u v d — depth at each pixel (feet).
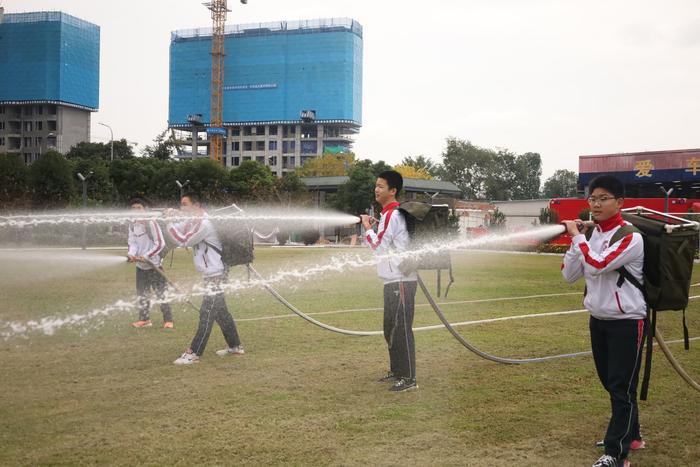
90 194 144.97
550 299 38.63
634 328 12.98
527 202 154.61
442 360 21.24
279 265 63.26
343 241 129.39
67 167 124.47
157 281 27.07
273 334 25.29
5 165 120.37
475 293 41.86
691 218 91.09
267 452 12.73
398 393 17.11
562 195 353.72
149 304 26.99
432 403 16.26
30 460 12.19
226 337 21.39
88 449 12.78
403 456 12.67
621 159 139.54
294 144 379.96
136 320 28.48
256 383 17.87
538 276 55.98
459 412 15.56
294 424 14.43
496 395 17.10
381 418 14.98
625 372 12.91
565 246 106.22
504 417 15.23
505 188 300.40
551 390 17.65
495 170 289.33
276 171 379.76
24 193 119.96
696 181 133.39
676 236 13.00
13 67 366.02
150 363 20.17
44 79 363.35
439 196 184.03
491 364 20.75
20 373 18.74
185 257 74.74
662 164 134.62
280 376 18.67
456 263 75.56
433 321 29.53
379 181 17.94
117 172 156.25
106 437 13.47
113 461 12.17
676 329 28.43
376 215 152.25
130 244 27.04
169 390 17.08
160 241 26.12
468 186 287.69
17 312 30.40
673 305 13.14
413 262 17.15
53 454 12.51
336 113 363.56
